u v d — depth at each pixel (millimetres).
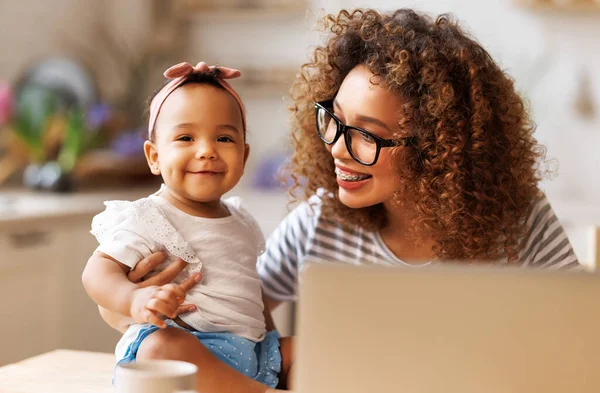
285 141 3830
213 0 3953
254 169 3902
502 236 1283
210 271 1036
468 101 1230
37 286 2543
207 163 1028
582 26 3504
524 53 3561
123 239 990
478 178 1234
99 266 962
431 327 678
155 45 3936
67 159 3129
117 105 3869
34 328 2541
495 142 1248
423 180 1199
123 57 3959
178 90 1062
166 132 1047
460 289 675
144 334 948
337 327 686
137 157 3432
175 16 3994
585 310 664
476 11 3598
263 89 3840
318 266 688
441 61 1202
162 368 803
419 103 1188
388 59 1188
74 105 3568
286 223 1449
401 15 1289
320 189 1397
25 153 3184
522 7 3514
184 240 1018
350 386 685
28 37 3531
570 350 666
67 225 2658
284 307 2779
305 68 1398
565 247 1326
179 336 933
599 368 661
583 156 3525
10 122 3143
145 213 1015
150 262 989
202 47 4000
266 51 3906
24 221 2379
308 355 690
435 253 1245
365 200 1210
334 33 1329
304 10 3809
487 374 673
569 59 3521
